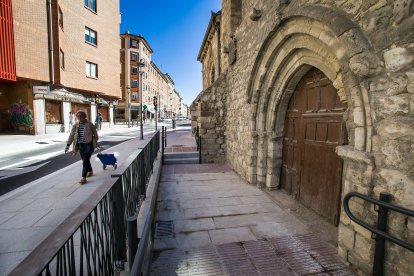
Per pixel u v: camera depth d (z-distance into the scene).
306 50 3.44
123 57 38.72
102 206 1.63
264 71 4.54
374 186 2.08
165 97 68.19
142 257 1.23
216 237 3.04
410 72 1.71
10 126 14.70
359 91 2.17
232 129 7.04
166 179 5.86
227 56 7.60
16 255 2.39
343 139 2.97
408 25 1.70
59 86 15.19
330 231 3.16
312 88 3.82
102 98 21.81
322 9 2.56
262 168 5.09
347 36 2.14
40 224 3.07
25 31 12.52
